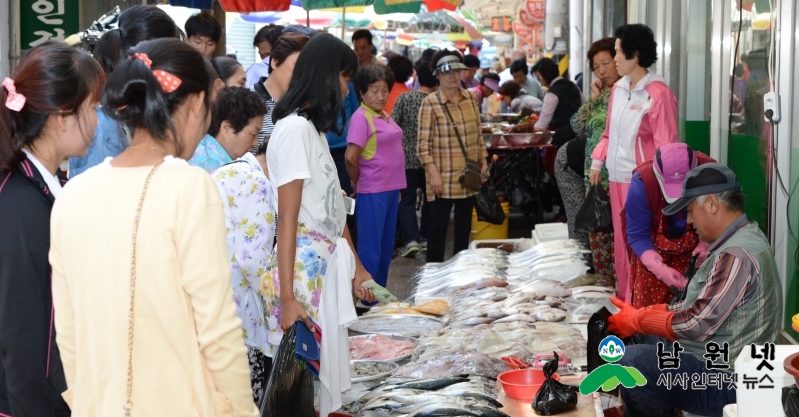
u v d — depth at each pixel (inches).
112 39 136.4
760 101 218.8
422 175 347.9
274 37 257.0
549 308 191.9
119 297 77.8
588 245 284.2
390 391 143.3
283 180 131.3
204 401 79.1
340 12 716.7
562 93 406.9
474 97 305.9
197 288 77.8
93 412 79.4
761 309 131.8
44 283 89.9
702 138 290.8
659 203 173.0
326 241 139.2
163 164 80.5
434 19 797.9
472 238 370.0
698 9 290.2
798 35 190.9
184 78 83.0
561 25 720.3
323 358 138.7
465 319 190.9
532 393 139.6
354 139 256.5
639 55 213.2
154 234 77.6
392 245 272.1
